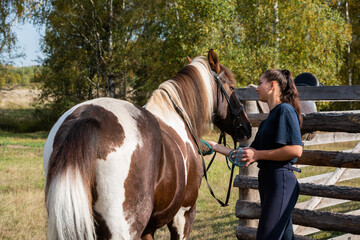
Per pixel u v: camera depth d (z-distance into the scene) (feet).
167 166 7.04
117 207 5.85
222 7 57.00
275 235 7.22
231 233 15.92
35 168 31.73
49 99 87.20
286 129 7.34
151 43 68.49
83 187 5.46
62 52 70.28
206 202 21.83
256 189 12.37
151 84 72.54
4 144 52.19
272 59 58.23
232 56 57.57
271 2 60.70
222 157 40.47
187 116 8.92
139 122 6.55
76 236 5.33
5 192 22.26
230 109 10.44
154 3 66.33
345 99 10.12
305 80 15.76
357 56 82.48
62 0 64.95
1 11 60.13
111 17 69.41
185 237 8.78
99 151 5.80
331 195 10.75
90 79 76.28
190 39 60.08
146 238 7.61
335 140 15.70
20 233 14.49
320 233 16.24
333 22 64.49
